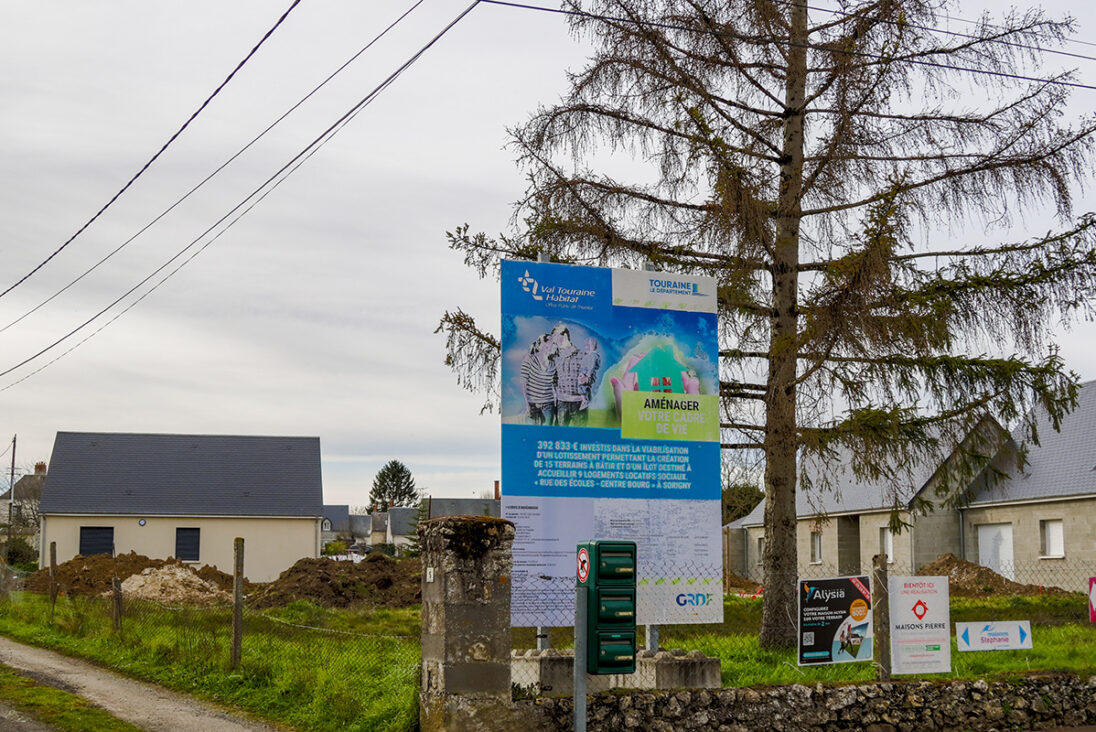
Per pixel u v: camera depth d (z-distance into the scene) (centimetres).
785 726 995
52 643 1620
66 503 4497
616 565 811
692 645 1349
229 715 1052
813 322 1268
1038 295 1329
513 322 1089
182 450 4897
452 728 854
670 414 1127
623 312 1127
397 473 12644
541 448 1078
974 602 2536
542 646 1051
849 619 1054
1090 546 2970
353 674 1130
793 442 1345
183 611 1859
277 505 4700
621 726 935
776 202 1346
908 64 1352
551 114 1407
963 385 1339
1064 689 1116
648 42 1345
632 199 1399
